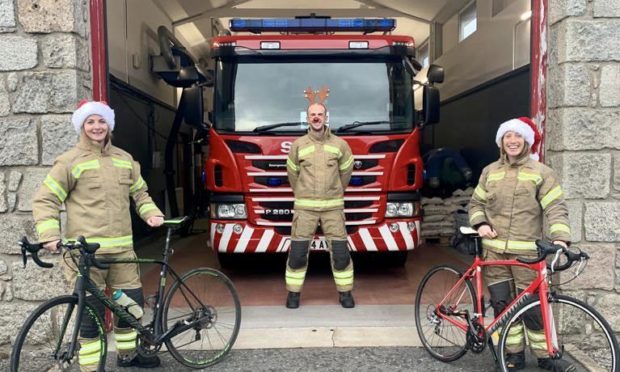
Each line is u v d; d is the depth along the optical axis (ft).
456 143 36.68
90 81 15.42
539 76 15.92
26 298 14.79
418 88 24.09
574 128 14.82
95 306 11.99
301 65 20.36
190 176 45.11
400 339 15.26
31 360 14.07
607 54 14.71
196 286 13.65
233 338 14.10
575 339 14.57
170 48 34.24
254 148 19.75
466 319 12.96
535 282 11.87
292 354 14.32
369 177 19.90
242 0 42.11
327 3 43.45
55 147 14.58
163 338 12.54
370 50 20.25
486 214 13.24
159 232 35.24
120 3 27.99
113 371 13.34
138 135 32.35
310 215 17.72
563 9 14.83
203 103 20.61
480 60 32.01
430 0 38.17
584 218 14.92
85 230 11.79
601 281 14.93
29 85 14.51
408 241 20.22
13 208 14.70
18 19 14.42
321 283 21.58
